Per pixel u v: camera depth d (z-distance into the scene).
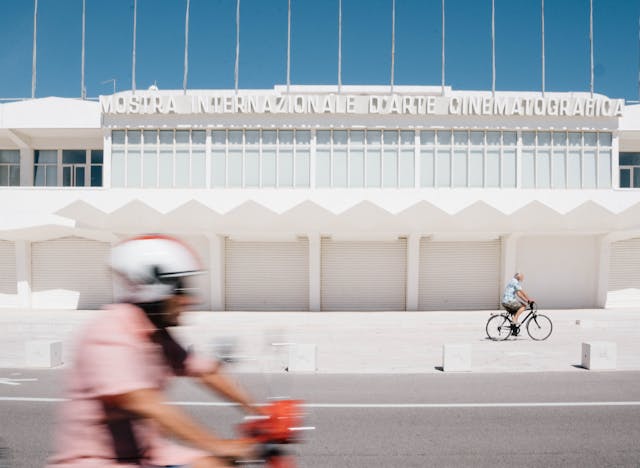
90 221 22.12
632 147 26.36
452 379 9.98
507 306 15.28
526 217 22.38
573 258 24.25
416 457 5.60
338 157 23.30
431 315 21.19
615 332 17.09
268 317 20.30
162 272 2.14
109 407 2.08
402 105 23.08
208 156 23.17
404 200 23.05
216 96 22.88
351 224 22.41
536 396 8.49
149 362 2.13
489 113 23.16
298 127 23.14
